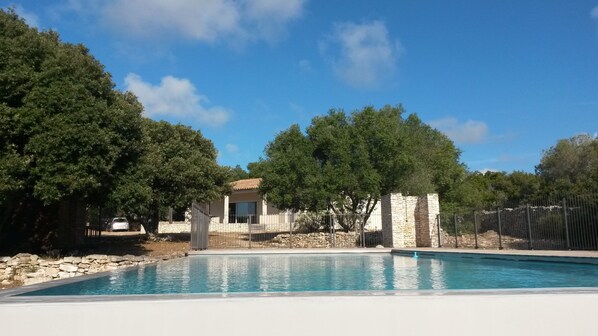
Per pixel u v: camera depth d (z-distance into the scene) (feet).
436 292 16.22
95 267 48.32
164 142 93.09
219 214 138.21
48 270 45.70
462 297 15.55
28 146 45.83
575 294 15.99
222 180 103.96
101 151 49.67
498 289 17.02
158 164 84.17
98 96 55.16
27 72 48.19
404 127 124.67
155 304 14.98
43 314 14.89
